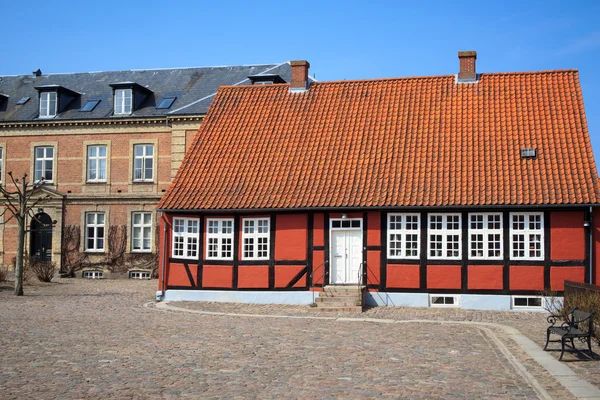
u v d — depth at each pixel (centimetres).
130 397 945
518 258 2158
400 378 1080
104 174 3631
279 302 2339
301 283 2327
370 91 2677
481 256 2186
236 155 2553
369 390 994
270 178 2427
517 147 2295
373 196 2253
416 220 2242
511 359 1263
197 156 2586
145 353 1304
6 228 3722
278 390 992
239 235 2398
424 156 2350
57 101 3706
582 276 2108
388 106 2588
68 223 3650
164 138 3556
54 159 3675
